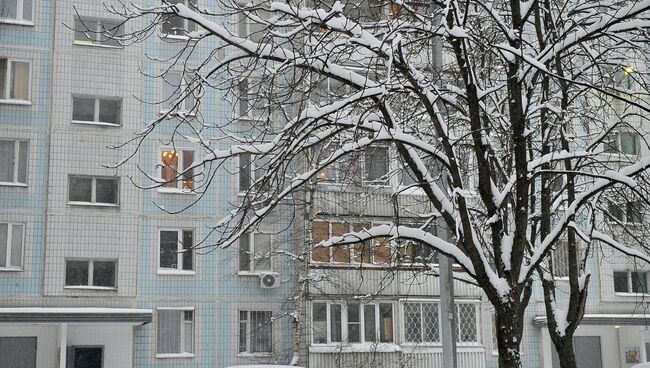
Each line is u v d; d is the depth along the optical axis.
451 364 13.77
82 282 26.33
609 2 14.13
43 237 26.03
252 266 27.94
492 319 29.75
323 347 27.05
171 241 27.34
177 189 27.55
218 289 27.50
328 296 26.47
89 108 27.19
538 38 13.95
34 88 26.66
